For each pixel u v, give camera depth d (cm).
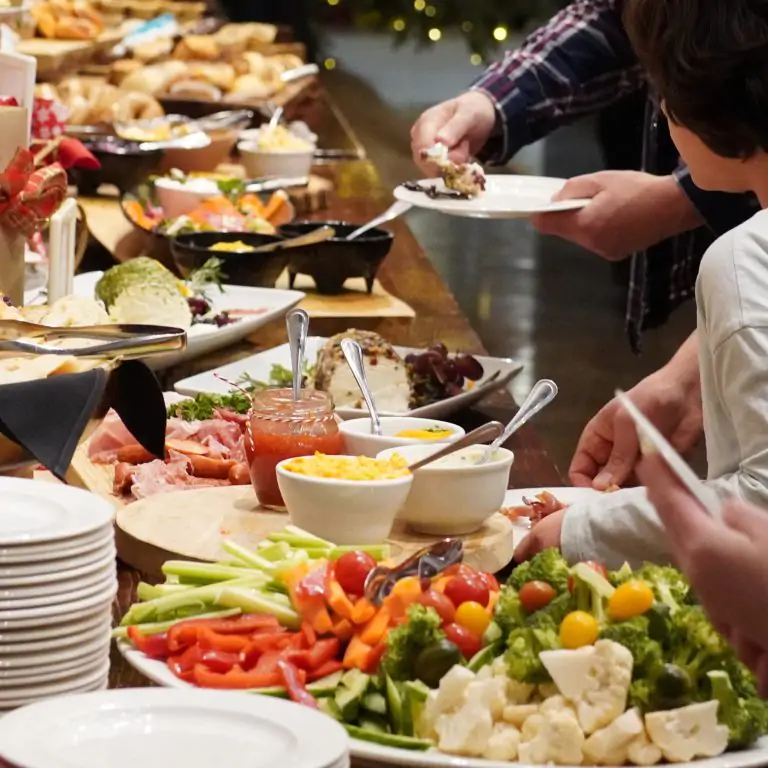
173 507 264
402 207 457
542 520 243
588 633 175
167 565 208
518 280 984
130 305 387
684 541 167
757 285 217
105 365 241
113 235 529
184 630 192
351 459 250
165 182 543
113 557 189
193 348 388
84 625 182
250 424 267
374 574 192
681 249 484
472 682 172
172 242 461
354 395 332
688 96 238
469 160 452
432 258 1034
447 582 195
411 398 348
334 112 840
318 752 145
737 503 169
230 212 507
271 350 377
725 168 250
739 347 214
